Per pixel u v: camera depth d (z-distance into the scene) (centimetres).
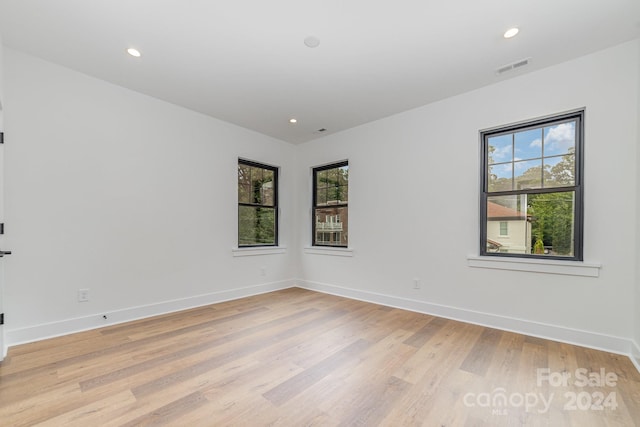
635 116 224
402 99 328
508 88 284
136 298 312
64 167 267
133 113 312
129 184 308
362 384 187
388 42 228
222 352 233
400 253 361
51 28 213
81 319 275
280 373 200
